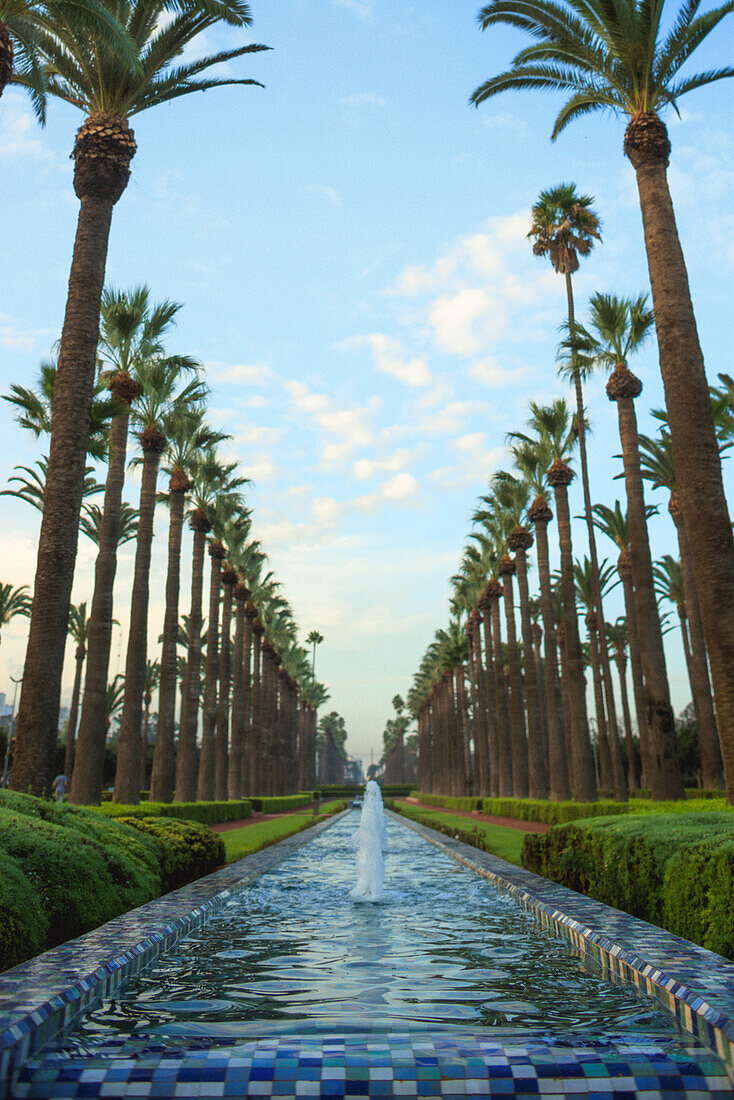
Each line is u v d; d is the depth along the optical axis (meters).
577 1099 3.22
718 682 13.37
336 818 38.78
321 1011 4.32
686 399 14.29
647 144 15.80
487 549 52.78
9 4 13.72
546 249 36.16
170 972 5.43
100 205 15.98
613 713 37.44
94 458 24.17
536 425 34.22
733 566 13.66
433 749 95.06
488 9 17.84
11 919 5.50
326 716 186.50
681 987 4.14
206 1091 3.26
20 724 13.41
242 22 16.52
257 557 55.19
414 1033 3.87
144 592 25.98
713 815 9.20
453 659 73.69
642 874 7.90
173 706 29.59
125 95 17.66
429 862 15.40
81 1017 4.16
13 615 51.38
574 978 5.25
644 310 25.27
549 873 11.52
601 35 17.00
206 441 32.56
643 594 22.30
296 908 8.98
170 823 12.37
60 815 9.04
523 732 41.16
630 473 23.64
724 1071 3.39
